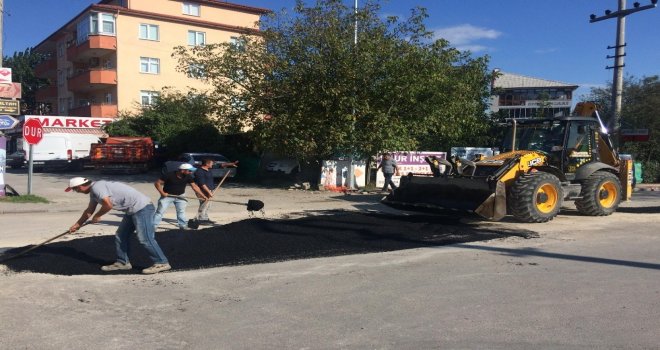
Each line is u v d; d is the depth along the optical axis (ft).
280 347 14.44
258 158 80.89
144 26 133.18
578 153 40.91
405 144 64.34
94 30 128.26
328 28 63.36
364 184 68.23
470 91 72.54
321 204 50.62
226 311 17.63
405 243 29.78
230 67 68.33
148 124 110.22
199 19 142.92
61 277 21.81
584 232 33.71
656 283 21.08
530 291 19.94
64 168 104.12
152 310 17.70
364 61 61.11
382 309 17.83
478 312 17.47
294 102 65.31
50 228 34.32
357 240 30.27
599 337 15.16
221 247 27.63
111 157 92.38
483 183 35.27
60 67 162.40
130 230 23.13
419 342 14.80
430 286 20.72
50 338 15.03
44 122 121.29
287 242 29.12
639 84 95.61
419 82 61.57
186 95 115.34
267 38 67.56
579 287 20.49
